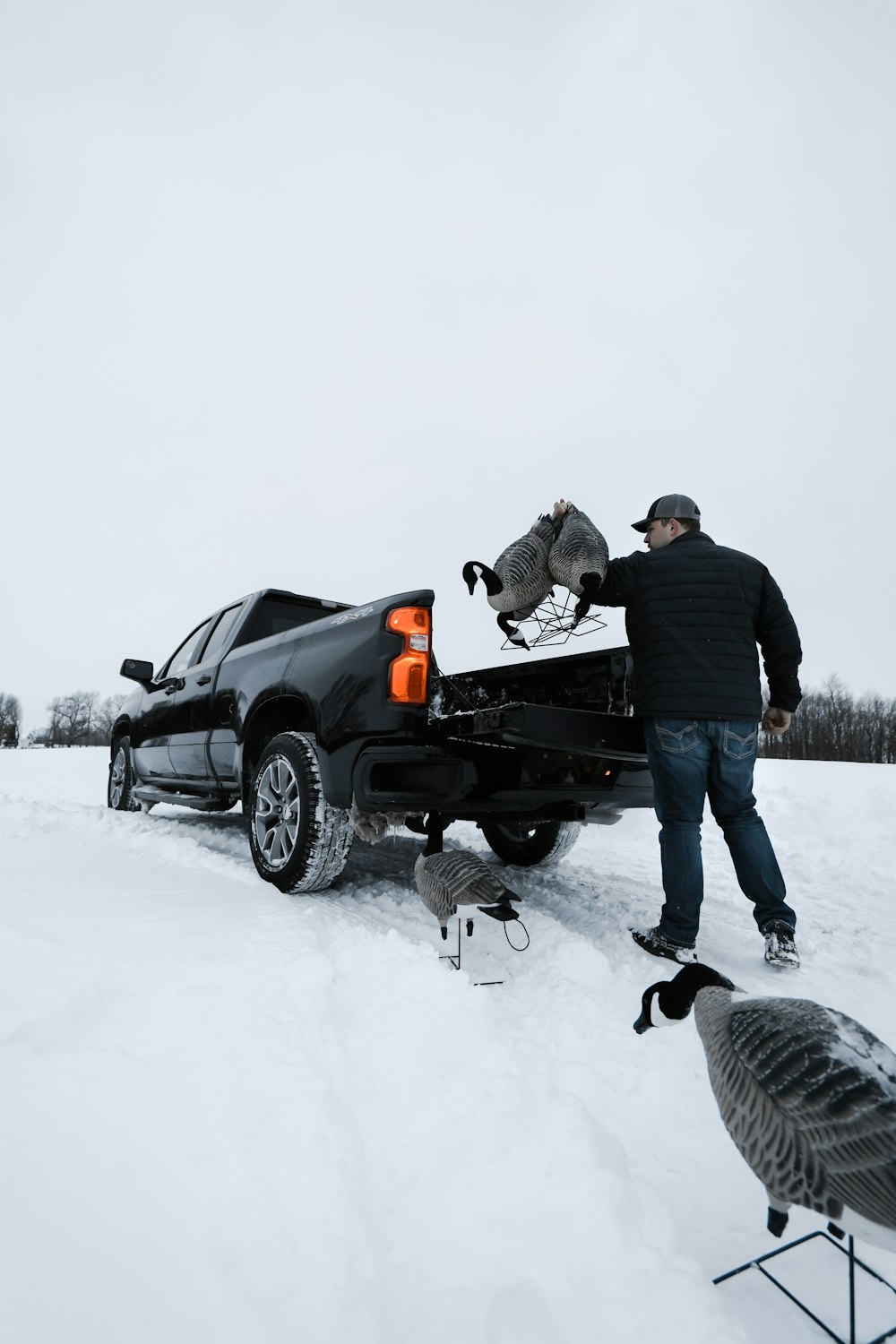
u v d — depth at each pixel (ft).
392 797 12.21
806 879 20.08
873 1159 3.85
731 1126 4.77
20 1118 5.34
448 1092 6.53
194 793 20.57
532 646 13.66
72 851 15.39
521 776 12.16
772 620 12.07
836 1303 4.85
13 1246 4.22
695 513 12.82
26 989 7.36
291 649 15.12
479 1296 4.49
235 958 8.79
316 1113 5.65
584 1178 5.26
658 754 11.66
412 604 12.74
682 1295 4.45
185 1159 5.10
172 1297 3.99
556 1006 9.25
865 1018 9.89
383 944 9.62
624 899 15.65
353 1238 4.54
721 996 5.22
